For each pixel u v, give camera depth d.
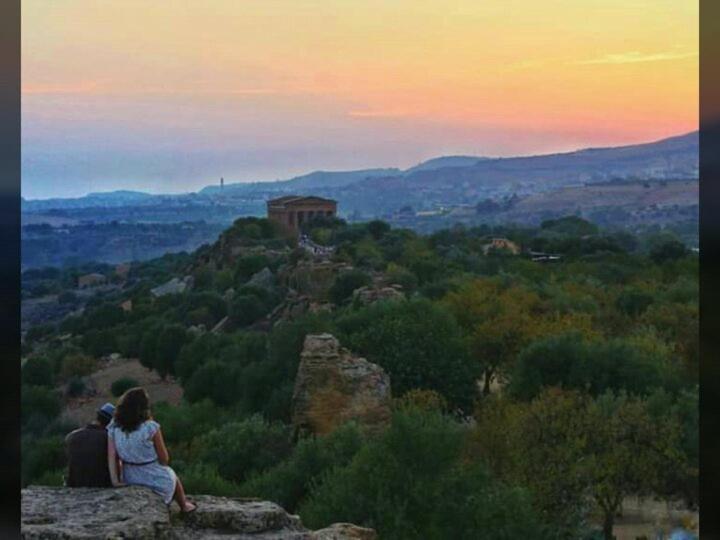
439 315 32.25
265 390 29.77
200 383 31.03
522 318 33.91
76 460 6.80
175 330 34.94
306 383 25.44
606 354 27.73
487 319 34.81
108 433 6.85
